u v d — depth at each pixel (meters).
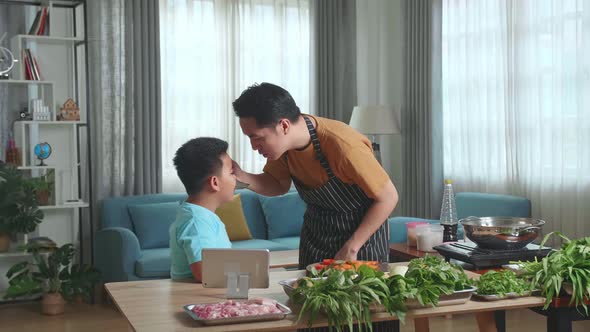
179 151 2.56
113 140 6.07
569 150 5.17
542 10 5.34
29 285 5.09
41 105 5.42
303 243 2.76
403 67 6.67
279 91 2.27
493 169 5.91
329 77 6.89
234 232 5.86
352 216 2.59
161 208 5.75
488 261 2.95
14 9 5.64
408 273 2.10
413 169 6.58
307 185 2.61
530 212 5.21
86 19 5.57
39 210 5.28
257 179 2.71
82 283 5.26
